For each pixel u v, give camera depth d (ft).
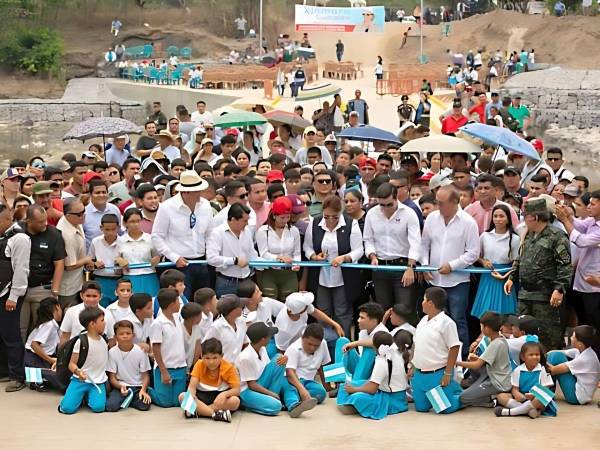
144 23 201.46
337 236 34.76
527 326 30.42
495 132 42.98
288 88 143.23
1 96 171.01
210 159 50.80
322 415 29.43
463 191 37.47
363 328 30.73
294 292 34.22
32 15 186.70
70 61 187.73
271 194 36.45
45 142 126.00
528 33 189.47
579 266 32.55
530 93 147.64
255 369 29.58
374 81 153.79
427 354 29.63
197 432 27.68
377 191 34.37
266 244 34.96
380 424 28.48
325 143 55.67
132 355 30.42
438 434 27.48
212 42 198.08
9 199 41.19
